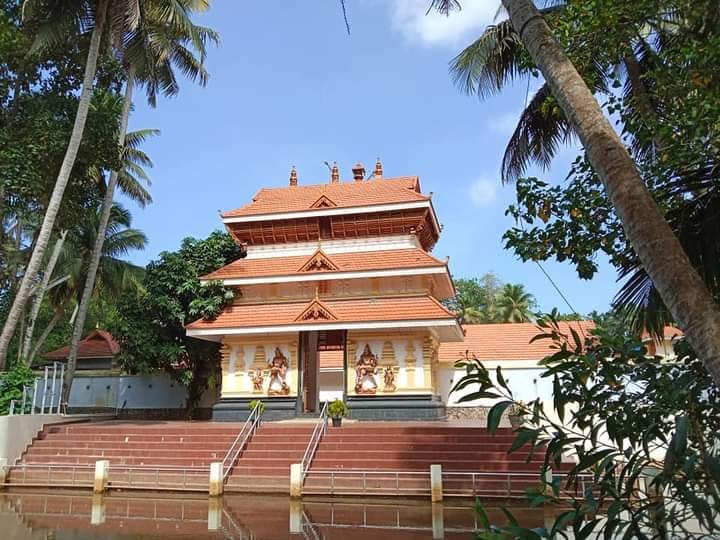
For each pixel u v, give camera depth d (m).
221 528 9.89
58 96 17.22
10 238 26.45
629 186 3.29
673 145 5.23
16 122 16.23
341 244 21.27
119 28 17.12
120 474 14.60
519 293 42.88
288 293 20.84
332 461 14.23
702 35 6.17
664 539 2.56
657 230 3.06
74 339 21.34
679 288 2.81
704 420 2.85
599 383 2.94
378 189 22.52
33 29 16.97
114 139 17.94
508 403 2.90
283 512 11.34
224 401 19.80
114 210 29.23
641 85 11.34
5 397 16.66
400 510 11.43
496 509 11.29
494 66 14.89
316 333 20.80
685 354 3.12
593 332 3.15
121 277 29.52
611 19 5.94
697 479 2.53
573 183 6.46
